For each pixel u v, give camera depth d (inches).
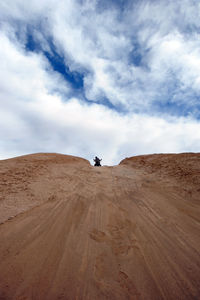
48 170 302.4
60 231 117.9
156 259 89.0
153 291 68.7
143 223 131.0
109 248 99.8
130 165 386.0
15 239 106.7
